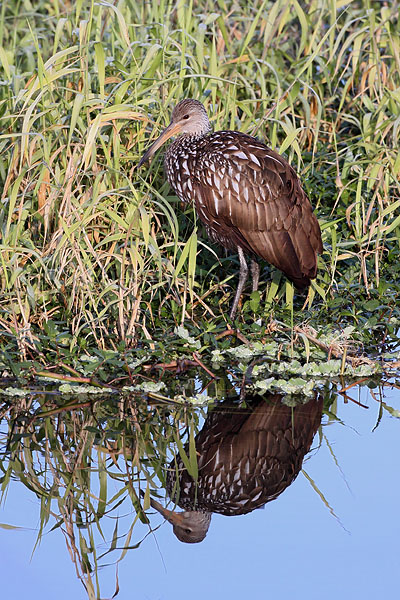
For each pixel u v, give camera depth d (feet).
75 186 39.24
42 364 35.81
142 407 33.60
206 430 32.32
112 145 40.86
